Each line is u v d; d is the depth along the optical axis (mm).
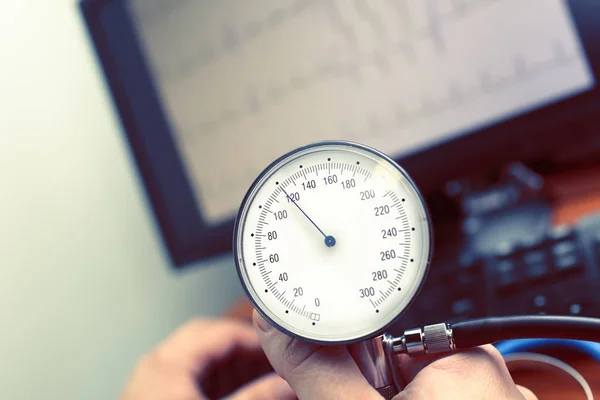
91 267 512
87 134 554
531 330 268
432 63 455
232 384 397
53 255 482
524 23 438
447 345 275
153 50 509
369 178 281
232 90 496
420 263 275
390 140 474
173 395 375
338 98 477
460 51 449
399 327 378
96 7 513
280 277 280
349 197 282
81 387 472
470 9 442
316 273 279
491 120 454
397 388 283
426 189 475
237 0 481
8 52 497
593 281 342
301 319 276
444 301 387
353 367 268
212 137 509
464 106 456
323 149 284
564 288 348
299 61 478
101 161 562
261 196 284
